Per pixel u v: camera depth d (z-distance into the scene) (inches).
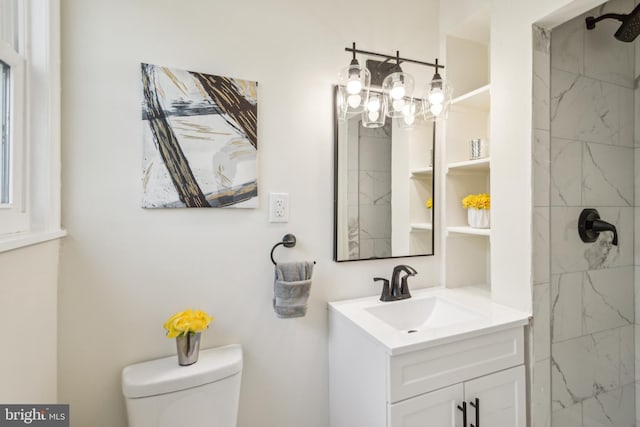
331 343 52.0
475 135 64.6
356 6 55.6
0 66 30.9
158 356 42.6
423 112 54.9
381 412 37.8
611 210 58.1
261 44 48.4
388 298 53.9
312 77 51.9
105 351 40.1
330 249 53.4
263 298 48.6
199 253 44.7
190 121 43.6
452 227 61.1
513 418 44.4
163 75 42.3
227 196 45.7
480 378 41.9
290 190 50.4
